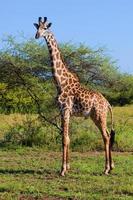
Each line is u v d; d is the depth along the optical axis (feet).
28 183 32.24
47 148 48.73
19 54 53.06
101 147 48.62
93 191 29.94
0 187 30.50
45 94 53.42
